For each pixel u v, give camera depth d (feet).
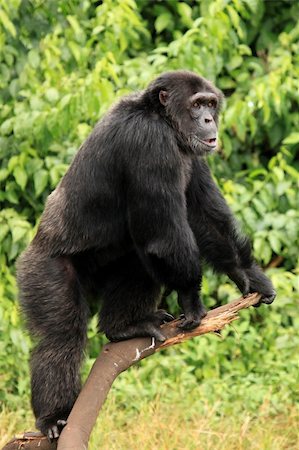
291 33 91.40
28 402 76.33
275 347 81.87
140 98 57.62
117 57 88.07
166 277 54.29
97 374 54.19
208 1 89.81
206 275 85.15
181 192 55.42
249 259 57.11
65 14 89.51
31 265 57.06
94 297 59.82
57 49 86.58
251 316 86.02
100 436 68.33
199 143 57.67
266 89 85.51
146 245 54.90
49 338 55.57
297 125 90.38
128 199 55.57
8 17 84.53
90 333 85.05
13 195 85.97
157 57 85.30
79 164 56.90
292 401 75.36
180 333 55.42
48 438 54.08
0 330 78.69
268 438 67.56
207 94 58.08
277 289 82.94
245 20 94.22
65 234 56.70
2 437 68.28
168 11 95.20
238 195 85.97
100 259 57.98
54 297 55.77
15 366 79.00
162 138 55.57
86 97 81.20
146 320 56.29
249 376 79.30
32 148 85.10
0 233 82.79
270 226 85.46
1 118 85.81
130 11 86.84
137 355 55.42
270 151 93.86
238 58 90.48
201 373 81.51
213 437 68.95
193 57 84.23
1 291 80.02
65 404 55.11
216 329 54.90
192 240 54.54
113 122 56.44
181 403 74.64
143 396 76.64
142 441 66.90
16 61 87.10
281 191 85.66
